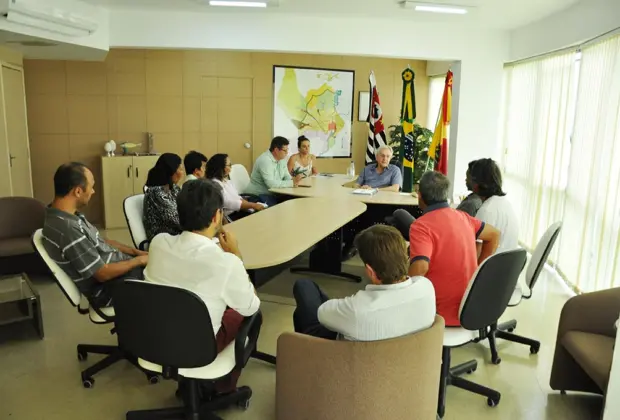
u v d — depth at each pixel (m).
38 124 6.59
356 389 1.83
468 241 2.49
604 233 3.75
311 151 7.66
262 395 2.71
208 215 2.06
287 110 7.44
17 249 4.18
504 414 2.59
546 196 5.14
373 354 1.78
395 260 1.82
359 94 7.75
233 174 5.49
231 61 7.13
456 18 5.43
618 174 3.58
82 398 2.67
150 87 6.89
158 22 5.49
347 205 4.30
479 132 6.17
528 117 5.64
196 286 2.05
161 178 3.49
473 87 6.07
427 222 2.46
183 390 2.41
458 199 6.12
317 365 1.86
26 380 2.83
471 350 3.26
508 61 6.05
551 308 3.96
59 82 6.59
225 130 7.25
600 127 3.91
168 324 1.98
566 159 4.73
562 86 4.82
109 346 2.99
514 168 6.04
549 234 2.85
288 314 3.79
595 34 4.01
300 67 7.40
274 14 5.55
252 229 3.34
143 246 3.42
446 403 2.69
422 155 7.16
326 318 1.88
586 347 2.44
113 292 2.03
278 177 5.46
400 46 5.87
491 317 2.46
